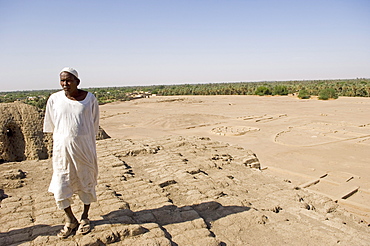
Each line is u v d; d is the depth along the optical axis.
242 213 6.00
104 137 16.23
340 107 52.94
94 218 4.77
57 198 3.91
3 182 6.40
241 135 28.89
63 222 4.68
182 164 8.78
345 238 5.60
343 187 13.69
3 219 4.76
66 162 3.93
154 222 5.06
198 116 41.12
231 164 10.02
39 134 13.05
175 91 106.12
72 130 3.88
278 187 8.17
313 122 36.44
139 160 9.24
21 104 13.50
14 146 12.70
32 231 4.38
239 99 75.31
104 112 51.47
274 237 5.41
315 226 6.03
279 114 44.31
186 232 4.89
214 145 12.34
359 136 26.86
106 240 4.18
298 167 17.59
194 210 5.65
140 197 6.06
